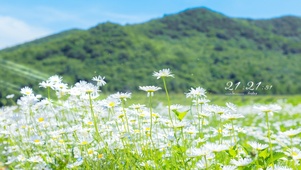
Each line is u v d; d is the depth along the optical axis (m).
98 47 86.94
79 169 4.22
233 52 107.69
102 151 4.29
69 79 78.06
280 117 16.14
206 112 4.42
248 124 12.78
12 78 61.44
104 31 92.88
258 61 102.31
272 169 3.37
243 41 118.56
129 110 4.46
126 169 3.96
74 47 87.81
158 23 115.19
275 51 116.69
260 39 120.88
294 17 149.25
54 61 84.00
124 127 4.33
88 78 76.00
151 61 85.25
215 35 117.56
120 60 82.38
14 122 5.06
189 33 115.25
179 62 86.56
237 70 92.44
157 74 3.98
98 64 80.50
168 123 4.54
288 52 116.25
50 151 4.67
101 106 4.82
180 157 4.04
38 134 4.94
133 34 98.19
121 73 75.12
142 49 90.62
